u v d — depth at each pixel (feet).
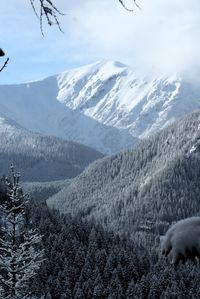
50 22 19.51
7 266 59.41
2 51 20.31
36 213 582.35
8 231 59.98
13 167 59.31
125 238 621.72
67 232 567.59
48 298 399.44
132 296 428.15
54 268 467.52
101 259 499.10
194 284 412.16
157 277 448.24
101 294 423.23
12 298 59.16
